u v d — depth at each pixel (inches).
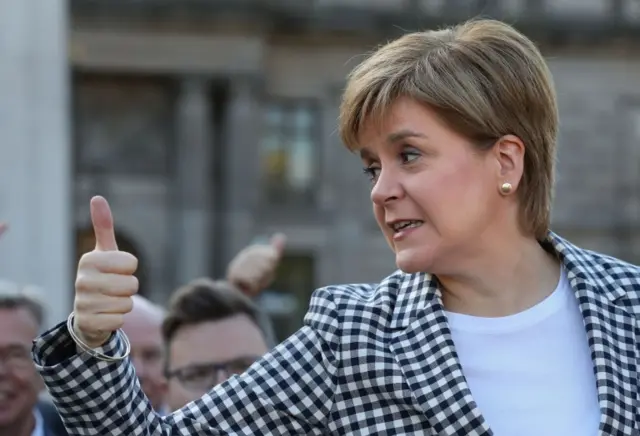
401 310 151.0
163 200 2018.9
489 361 146.3
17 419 297.0
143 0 1956.2
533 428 142.4
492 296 150.1
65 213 878.4
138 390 141.3
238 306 261.4
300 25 2050.9
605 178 2113.7
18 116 865.5
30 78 870.4
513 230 150.5
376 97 143.9
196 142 2004.2
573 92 2110.0
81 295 133.3
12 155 866.8
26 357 297.4
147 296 1998.0
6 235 863.7
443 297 153.3
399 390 142.7
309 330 150.6
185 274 2000.5
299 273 2055.9
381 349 146.5
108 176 2014.0
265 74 2059.5
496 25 150.0
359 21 2063.2
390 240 148.0
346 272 2053.4
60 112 877.8
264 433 144.9
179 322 259.4
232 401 145.5
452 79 142.2
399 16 2070.6
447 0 2097.7
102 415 136.5
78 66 1964.8
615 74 2113.7
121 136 2023.9
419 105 142.2
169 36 1984.5
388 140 143.9
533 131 146.9
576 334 148.9
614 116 2117.4
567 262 153.6
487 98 143.1
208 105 2017.7
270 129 2073.1
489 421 143.1
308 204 2064.5
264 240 2041.1
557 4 2098.9
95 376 134.9
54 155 877.8
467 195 143.2
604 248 2110.0
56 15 878.4
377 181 147.3
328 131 2079.2
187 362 255.3
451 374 142.3
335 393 145.3
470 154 143.6
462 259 147.6
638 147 2117.4
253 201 2022.6
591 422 142.9
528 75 146.7
